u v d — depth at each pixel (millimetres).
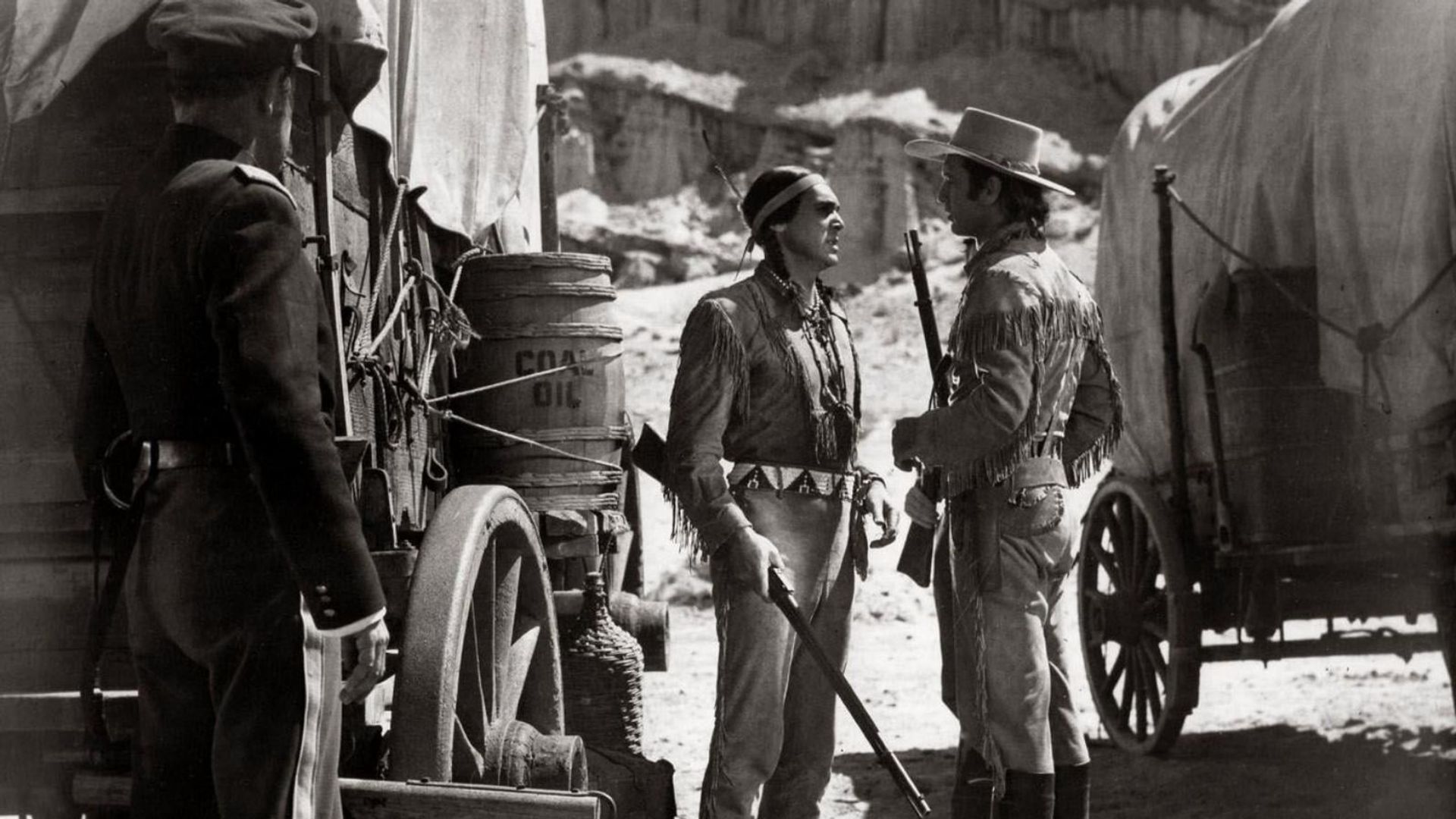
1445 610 6199
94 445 3240
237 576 2969
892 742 7879
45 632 3885
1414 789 6273
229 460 3000
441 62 5555
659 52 36469
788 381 4203
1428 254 6152
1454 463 6051
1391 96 6367
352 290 4387
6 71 3854
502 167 5777
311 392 2920
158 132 3871
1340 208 6664
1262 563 7105
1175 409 7664
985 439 4070
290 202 3025
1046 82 35281
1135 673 7773
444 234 5645
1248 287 7148
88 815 3564
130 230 3109
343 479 2920
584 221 34531
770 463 4207
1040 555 4141
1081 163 33250
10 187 3893
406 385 4660
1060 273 4254
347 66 4211
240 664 2971
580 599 5309
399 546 4301
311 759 2990
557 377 5227
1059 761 4254
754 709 4109
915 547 4465
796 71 36000
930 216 33750
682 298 32344
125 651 3879
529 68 5875
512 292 5238
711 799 4125
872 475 4449
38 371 3904
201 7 3119
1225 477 7328
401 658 3805
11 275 3904
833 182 34312
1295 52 7180
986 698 4113
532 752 4219
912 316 29969
